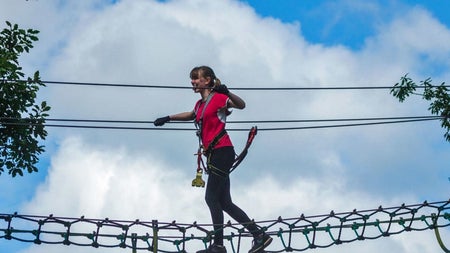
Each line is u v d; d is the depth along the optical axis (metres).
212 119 8.41
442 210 8.32
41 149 13.25
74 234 8.19
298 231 8.38
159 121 8.70
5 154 13.12
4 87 12.88
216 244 8.31
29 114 13.16
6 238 8.05
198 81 8.55
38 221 8.09
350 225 8.33
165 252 8.38
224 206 8.47
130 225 8.24
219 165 8.35
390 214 8.30
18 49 13.53
